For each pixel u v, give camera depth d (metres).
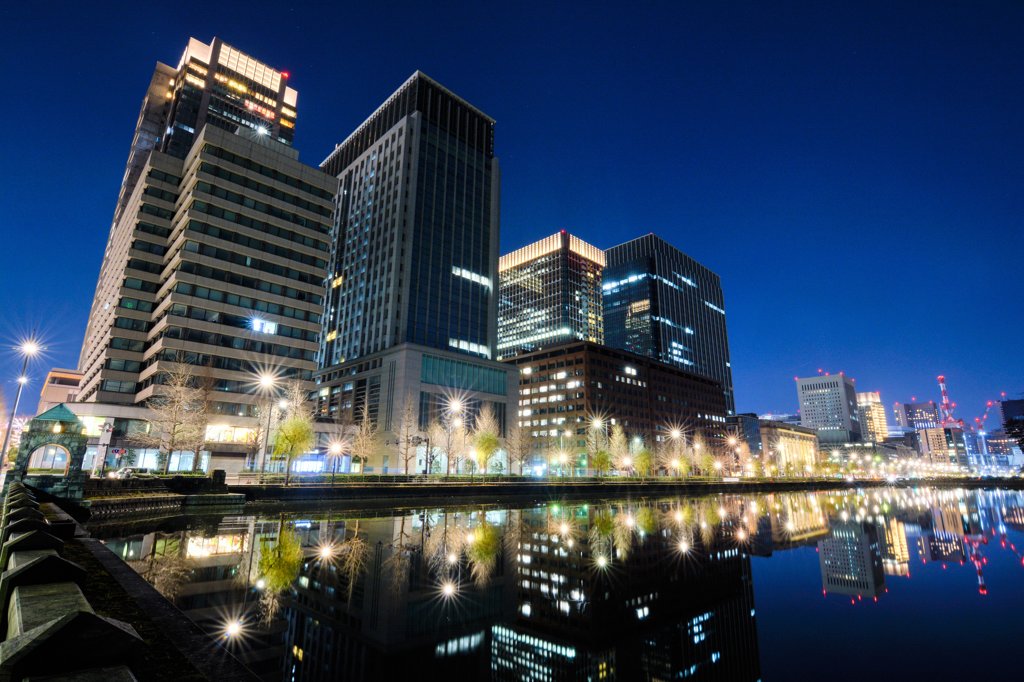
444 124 137.88
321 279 93.69
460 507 58.53
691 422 197.38
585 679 13.09
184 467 73.50
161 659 6.57
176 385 63.84
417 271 121.31
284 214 91.75
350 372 119.00
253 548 24.98
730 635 16.98
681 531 40.69
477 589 20.34
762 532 41.97
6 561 6.51
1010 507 72.00
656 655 15.02
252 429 80.06
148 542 25.42
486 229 139.50
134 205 92.88
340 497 53.72
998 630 16.62
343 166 153.00
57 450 64.19
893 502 82.88
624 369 173.50
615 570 25.03
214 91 123.25
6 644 2.80
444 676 12.35
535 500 73.38
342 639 13.47
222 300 82.69
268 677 10.82
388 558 24.48
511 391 122.19
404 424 96.38
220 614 14.49
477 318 130.00
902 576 25.27
